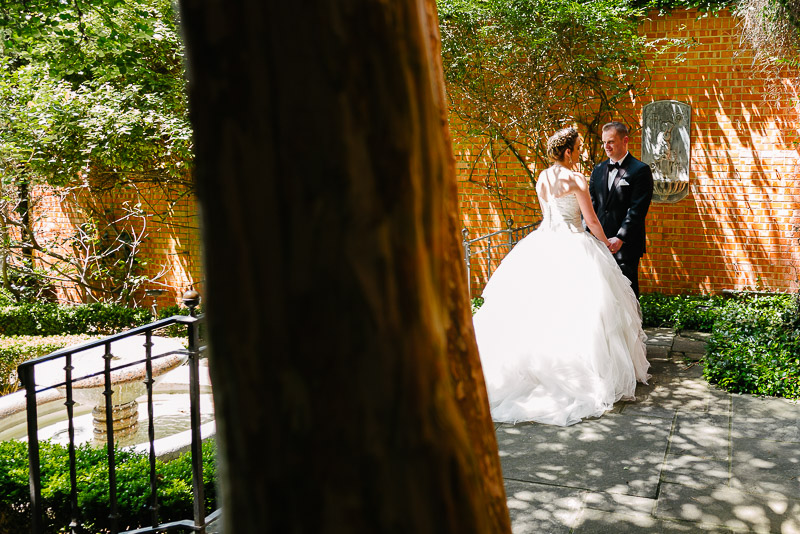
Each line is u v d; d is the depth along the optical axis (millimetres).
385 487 762
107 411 2924
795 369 4922
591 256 4832
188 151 8836
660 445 3980
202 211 789
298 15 732
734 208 7910
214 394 805
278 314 751
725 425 4246
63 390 5691
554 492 3473
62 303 12398
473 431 867
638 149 8180
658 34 7992
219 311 779
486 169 8922
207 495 3521
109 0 6602
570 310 4695
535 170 8648
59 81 8773
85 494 3389
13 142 8523
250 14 737
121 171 9750
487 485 876
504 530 895
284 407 756
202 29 755
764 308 7047
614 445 4012
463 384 862
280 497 765
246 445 774
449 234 860
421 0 823
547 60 7941
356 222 746
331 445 752
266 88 739
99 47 7207
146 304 11336
